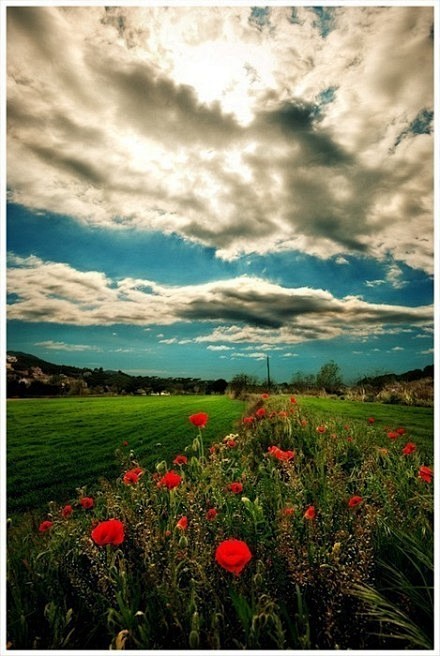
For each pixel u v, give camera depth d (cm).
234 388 3700
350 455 459
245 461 349
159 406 2945
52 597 184
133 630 157
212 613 159
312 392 3278
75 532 233
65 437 1472
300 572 169
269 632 145
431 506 242
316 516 217
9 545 241
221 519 226
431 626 161
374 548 198
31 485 758
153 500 256
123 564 187
